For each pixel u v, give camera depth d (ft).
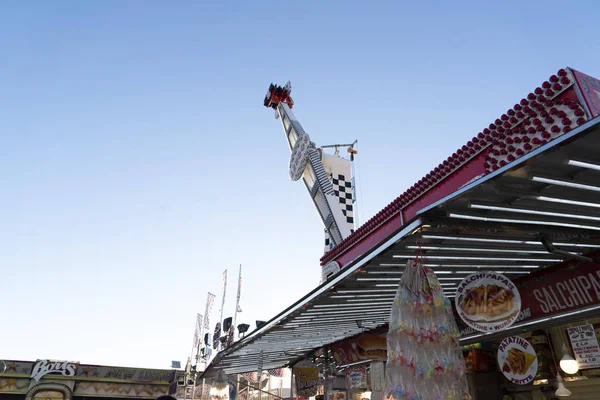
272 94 82.53
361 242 24.41
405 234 13.37
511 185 10.84
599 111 10.60
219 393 48.39
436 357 13.19
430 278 14.42
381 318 28.40
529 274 20.88
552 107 11.50
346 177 66.74
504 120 13.65
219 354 37.19
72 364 91.25
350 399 39.17
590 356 20.84
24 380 88.17
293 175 69.77
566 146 9.11
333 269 27.43
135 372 94.79
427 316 13.74
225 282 82.38
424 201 18.49
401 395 12.78
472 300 14.87
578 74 11.23
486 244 15.34
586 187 11.09
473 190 10.93
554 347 22.90
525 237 14.69
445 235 13.66
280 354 42.86
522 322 21.33
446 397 12.76
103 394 91.25
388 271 17.60
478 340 24.72
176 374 96.99
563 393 21.39
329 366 39.75
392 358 13.39
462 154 15.84
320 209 62.59
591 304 18.03
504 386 26.21
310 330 29.63
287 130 76.54
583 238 15.55
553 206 12.34
